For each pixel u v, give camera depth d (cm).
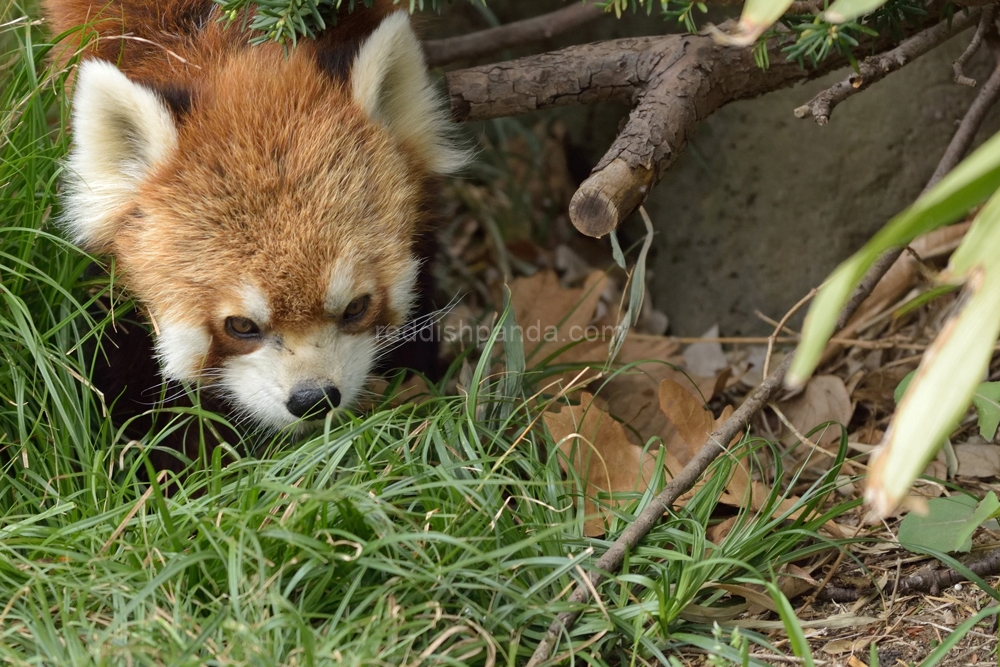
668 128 430
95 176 420
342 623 339
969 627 322
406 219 447
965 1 404
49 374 431
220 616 321
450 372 512
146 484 449
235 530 355
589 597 357
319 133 419
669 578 371
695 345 679
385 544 346
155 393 473
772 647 350
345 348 432
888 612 373
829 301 241
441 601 352
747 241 691
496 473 412
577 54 484
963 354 243
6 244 453
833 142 643
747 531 394
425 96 464
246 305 407
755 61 445
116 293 455
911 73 609
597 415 463
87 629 327
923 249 604
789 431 543
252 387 430
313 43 460
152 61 457
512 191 773
